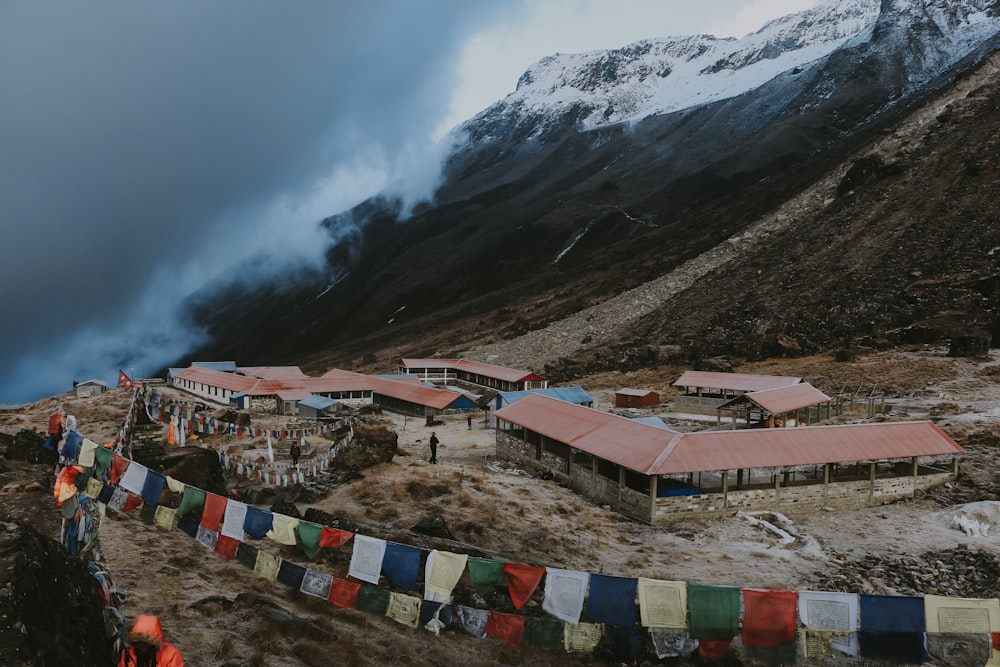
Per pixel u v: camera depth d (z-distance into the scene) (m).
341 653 14.73
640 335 115.38
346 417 68.00
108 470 13.50
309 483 33.47
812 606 12.72
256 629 14.70
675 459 35.03
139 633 7.69
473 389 97.50
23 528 8.31
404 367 103.44
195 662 12.48
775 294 110.88
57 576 8.30
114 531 20.80
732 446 36.56
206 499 13.24
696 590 12.52
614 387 91.00
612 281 168.50
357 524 24.22
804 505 37.03
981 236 104.12
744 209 192.75
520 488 38.72
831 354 87.12
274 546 22.08
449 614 12.66
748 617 12.57
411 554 12.71
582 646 12.66
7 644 6.60
